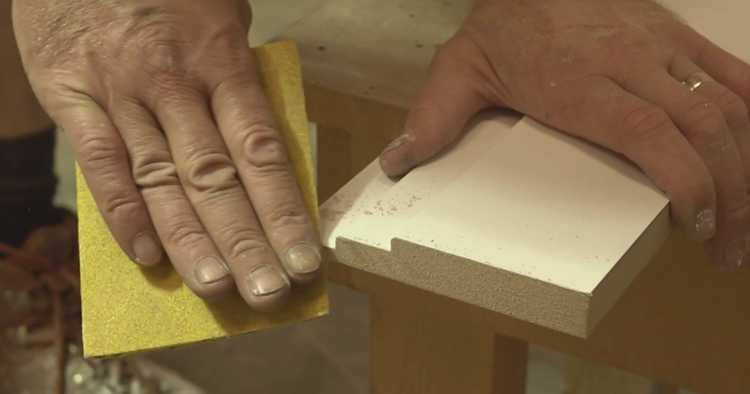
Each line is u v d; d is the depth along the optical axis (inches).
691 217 29.0
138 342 29.3
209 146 30.6
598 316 26.9
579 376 53.6
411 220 28.6
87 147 31.0
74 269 59.6
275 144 30.5
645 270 36.5
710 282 35.7
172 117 31.1
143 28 31.8
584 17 32.3
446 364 41.8
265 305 28.3
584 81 30.9
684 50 32.6
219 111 31.3
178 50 31.8
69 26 32.6
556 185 29.6
